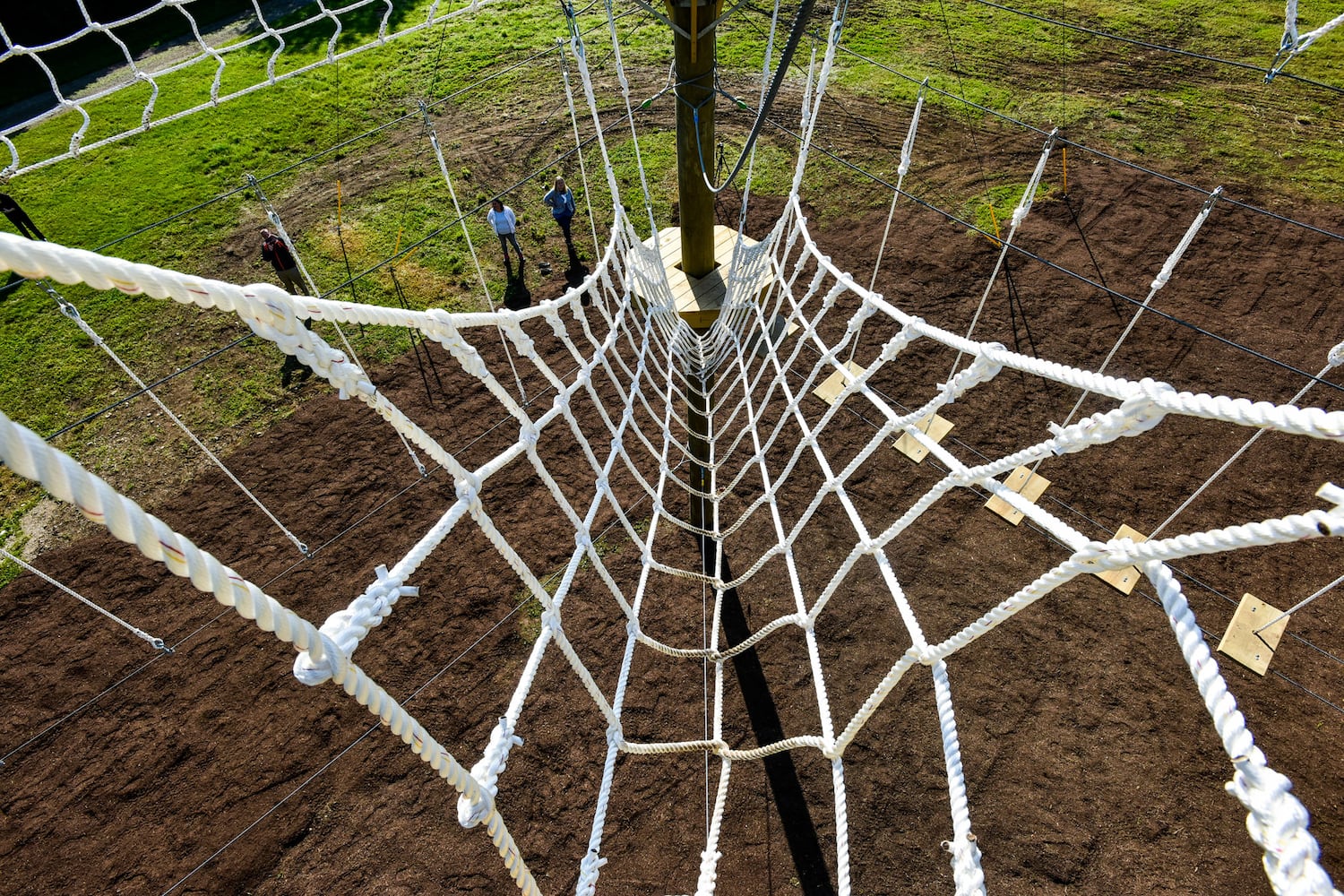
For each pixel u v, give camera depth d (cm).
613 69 1305
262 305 132
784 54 321
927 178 1021
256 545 675
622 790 520
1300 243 870
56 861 502
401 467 729
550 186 1067
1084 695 542
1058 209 949
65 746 551
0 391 838
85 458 763
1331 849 476
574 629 604
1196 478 665
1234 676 543
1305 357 754
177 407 802
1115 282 848
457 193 1075
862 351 810
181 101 1268
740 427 745
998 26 1318
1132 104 1116
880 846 491
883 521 659
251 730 555
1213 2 1325
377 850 501
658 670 576
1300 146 1013
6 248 93
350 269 965
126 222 1070
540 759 538
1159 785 500
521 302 909
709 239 518
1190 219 917
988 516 654
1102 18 1310
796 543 649
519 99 1248
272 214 562
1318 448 677
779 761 528
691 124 437
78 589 645
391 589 158
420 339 859
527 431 267
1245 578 593
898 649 581
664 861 492
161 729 557
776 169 1065
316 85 1307
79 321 486
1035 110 1123
